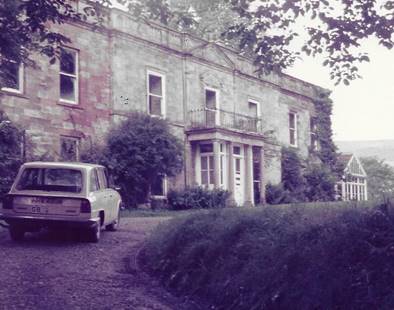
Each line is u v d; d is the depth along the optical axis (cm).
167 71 2555
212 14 2100
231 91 2958
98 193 1141
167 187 2470
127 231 1334
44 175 1100
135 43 2378
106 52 2258
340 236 591
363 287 537
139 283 783
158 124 2261
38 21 1095
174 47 2606
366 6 937
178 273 794
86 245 1078
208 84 2783
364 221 599
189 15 1104
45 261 886
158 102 2508
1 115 1745
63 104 2050
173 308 665
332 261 578
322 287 566
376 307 516
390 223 575
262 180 2877
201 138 2566
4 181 1702
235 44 3006
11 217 1060
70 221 1059
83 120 2128
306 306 568
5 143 1756
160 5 1080
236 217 823
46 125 1981
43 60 1988
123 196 2186
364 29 955
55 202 1062
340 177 3812
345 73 1043
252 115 3161
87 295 687
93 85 2188
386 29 941
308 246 620
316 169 3459
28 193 1066
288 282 605
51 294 678
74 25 2116
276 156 3225
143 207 2266
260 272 645
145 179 2248
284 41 1005
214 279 716
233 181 2659
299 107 3622
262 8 977
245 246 723
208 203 2420
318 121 3803
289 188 3291
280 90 3416
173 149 2264
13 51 1227
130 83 2339
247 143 2781
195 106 2691
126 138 2153
